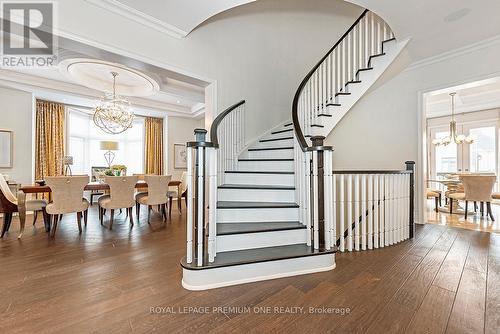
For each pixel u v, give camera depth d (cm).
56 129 617
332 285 202
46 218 376
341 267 238
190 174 205
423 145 405
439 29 319
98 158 781
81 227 393
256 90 431
